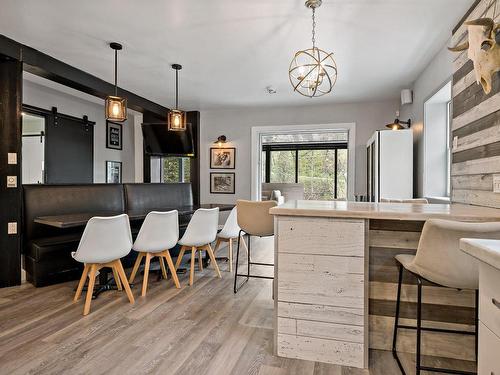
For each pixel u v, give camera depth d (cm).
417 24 284
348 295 188
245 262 420
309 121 585
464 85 253
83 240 254
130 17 274
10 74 324
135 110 556
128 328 233
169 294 304
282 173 956
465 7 256
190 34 305
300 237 194
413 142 448
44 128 480
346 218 187
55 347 205
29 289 316
